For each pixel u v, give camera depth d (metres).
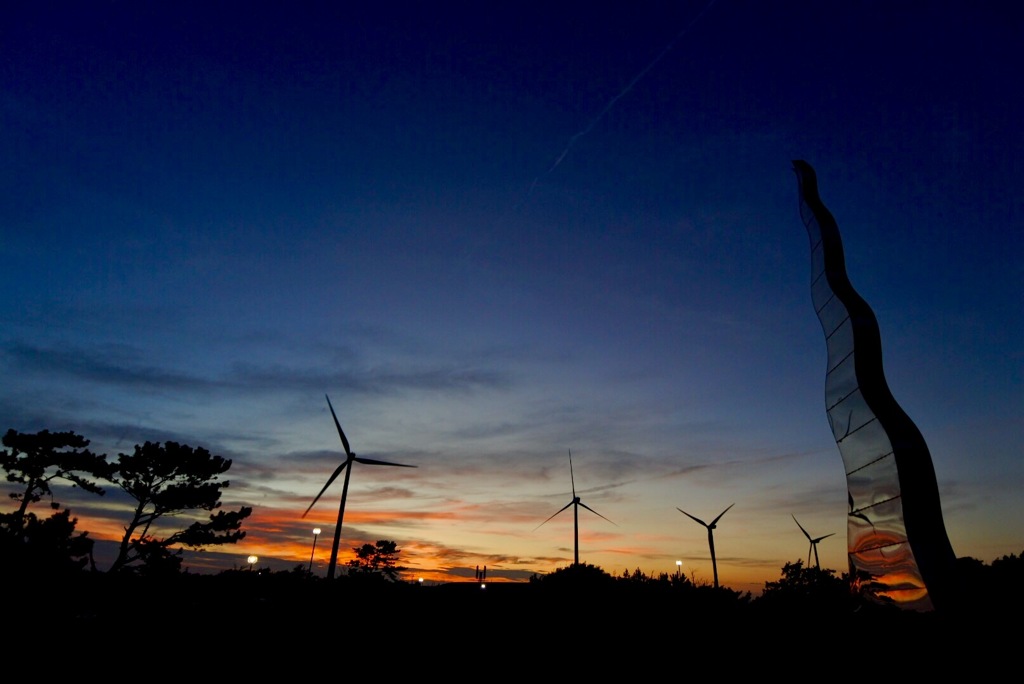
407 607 36.38
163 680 18.20
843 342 17.91
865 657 15.33
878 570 15.61
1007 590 17.28
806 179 22.00
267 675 19.39
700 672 18.69
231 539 49.97
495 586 46.16
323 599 40.81
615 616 31.00
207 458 50.59
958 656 12.86
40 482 48.66
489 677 19.66
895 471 14.91
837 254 19.30
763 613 28.66
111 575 41.31
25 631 24.41
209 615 32.25
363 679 19.28
